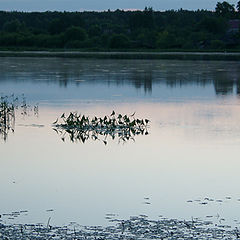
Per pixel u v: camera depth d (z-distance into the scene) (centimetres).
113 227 954
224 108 2305
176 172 1302
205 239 900
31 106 2342
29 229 939
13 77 3706
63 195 1132
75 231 932
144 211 1041
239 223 981
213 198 1122
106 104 2420
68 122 1891
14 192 1149
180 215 1023
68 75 3928
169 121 1977
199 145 1580
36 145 1584
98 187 1184
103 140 1661
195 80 3588
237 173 1296
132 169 1325
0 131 1789
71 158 1427
